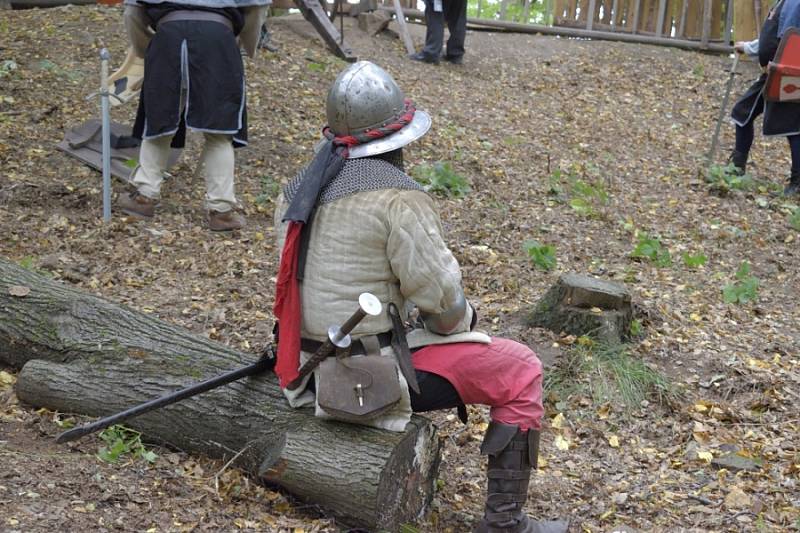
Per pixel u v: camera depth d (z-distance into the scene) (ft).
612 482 12.82
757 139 33.47
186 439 11.53
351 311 9.79
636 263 21.22
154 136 19.10
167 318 15.93
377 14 39.45
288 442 10.47
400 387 9.91
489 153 27.66
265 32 31.60
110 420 10.33
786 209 26.32
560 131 31.37
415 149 26.45
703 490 12.66
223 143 19.53
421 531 10.91
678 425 14.51
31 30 29.84
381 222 9.61
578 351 15.80
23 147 22.39
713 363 16.38
